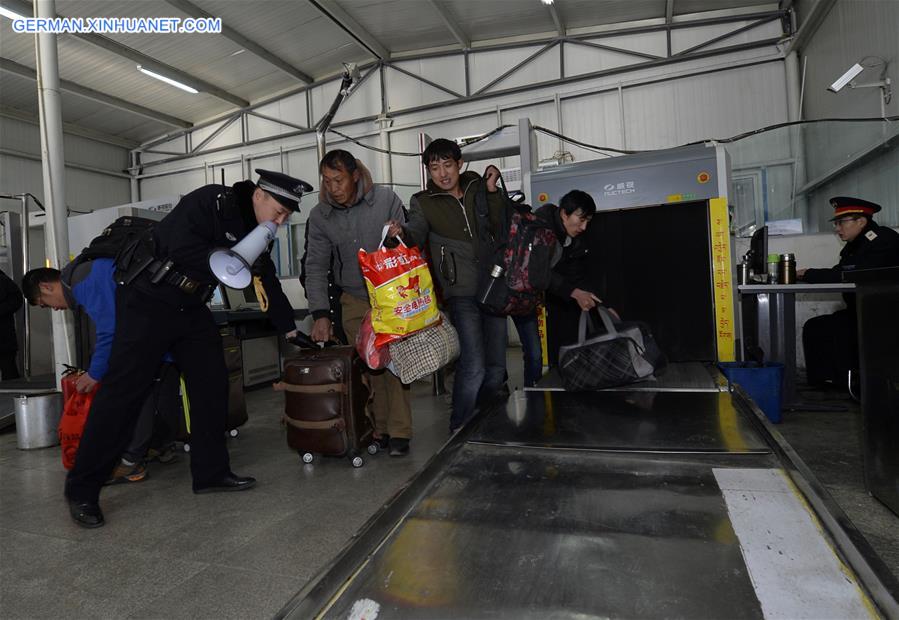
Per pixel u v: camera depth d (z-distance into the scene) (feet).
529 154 14.12
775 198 21.12
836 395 13.10
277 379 18.88
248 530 6.75
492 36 29.01
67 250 12.59
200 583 5.49
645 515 3.68
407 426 9.53
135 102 32.78
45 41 12.28
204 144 36.52
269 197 7.10
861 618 2.53
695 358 10.39
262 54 28.81
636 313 10.62
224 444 8.23
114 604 5.16
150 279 7.05
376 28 28.04
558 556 3.21
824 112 20.53
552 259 8.23
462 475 4.57
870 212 12.15
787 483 4.10
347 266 9.14
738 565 3.02
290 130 33.99
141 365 7.14
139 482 8.87
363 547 3.37
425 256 8.31
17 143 31.32
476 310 8.40
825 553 3.10
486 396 8.90
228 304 17.25
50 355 23.77
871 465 6.85
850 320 13.01
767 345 12.01
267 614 4.91
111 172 36.91
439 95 30.35
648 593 2.81
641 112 26.63
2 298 16.34
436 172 7.96
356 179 8.63
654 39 26.50
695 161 10.19
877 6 16.06
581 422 6.04
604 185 10.64
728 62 24.97
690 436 5.35
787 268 11.41
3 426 11.94
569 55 27.96
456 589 2.93
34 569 5.92
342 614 2.78
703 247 10.28
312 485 8.30
